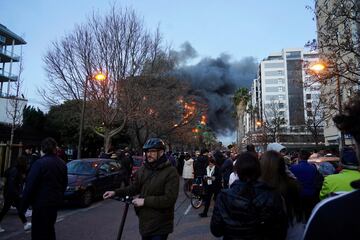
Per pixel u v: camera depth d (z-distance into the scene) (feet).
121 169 51.55
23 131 96.17
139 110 84.58
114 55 80.28
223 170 33.88
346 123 5.70
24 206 15.92
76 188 37.40
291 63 366.43
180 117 105.29
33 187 15.81
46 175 16.11
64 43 80.23
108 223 29.43
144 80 85.61
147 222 12.75
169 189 12.75
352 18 40.47
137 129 107.34
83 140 113.80
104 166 45.93
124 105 81.97
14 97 98.78
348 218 4.53
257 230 8.73
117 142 121.70
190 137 159.33
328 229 4.60
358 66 42.63
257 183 9.32
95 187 41.27
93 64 79.10
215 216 9.33
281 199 9.24
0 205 32.76
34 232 15.92
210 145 251.60
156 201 12.48
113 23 81.56
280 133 181.68
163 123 98.27
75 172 42.14
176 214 35.17
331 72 43.50
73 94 80.18
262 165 12.55
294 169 20.13
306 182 19.63
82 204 38.09
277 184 12.24
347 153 12.89
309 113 118.01
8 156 56.24
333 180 12.70
